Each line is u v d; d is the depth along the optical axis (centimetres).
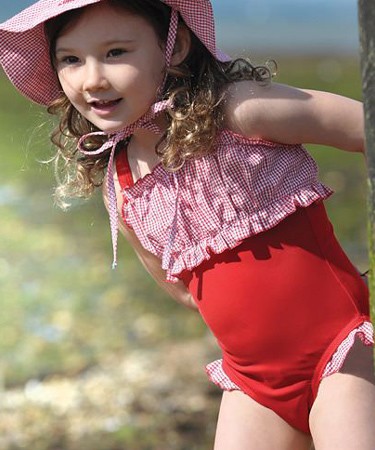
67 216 2341
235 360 729
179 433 1305
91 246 2138
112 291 1862
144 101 688
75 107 724
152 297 1827
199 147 682
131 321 1722
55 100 758
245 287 702
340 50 6309
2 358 1575
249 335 709
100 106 692
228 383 741
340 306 698
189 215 705
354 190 2481
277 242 700
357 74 4647
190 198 701
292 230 702
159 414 1359
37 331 1684
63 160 872
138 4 676
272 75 707
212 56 699
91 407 1390
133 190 723
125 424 1334
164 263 701
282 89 683
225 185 691
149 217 721
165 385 1447
